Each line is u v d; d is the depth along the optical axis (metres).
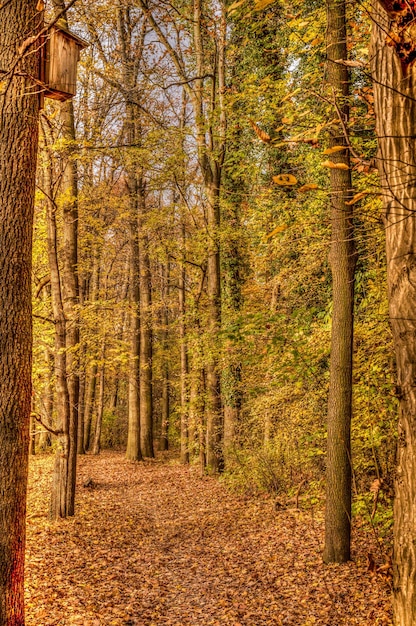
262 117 10.63
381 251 7.86
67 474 11.37
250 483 13.54
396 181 2.78
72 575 7.87
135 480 17.27
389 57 2.79
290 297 13.10
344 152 6.87
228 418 16.73
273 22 10.34
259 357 8.63
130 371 21.97
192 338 15.83
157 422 36.41
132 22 17.53
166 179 16.20
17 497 4.77
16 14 4.88
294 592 6.84
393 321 2.86
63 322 11.73
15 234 4.88
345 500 7.43
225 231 15.45
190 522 11.58
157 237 17.36
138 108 15.00
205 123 14.42
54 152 11.00
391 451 7.23
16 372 4.83
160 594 7.41
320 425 10.21
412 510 2.71
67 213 12.34
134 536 10.49
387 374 7.62
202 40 16.77
